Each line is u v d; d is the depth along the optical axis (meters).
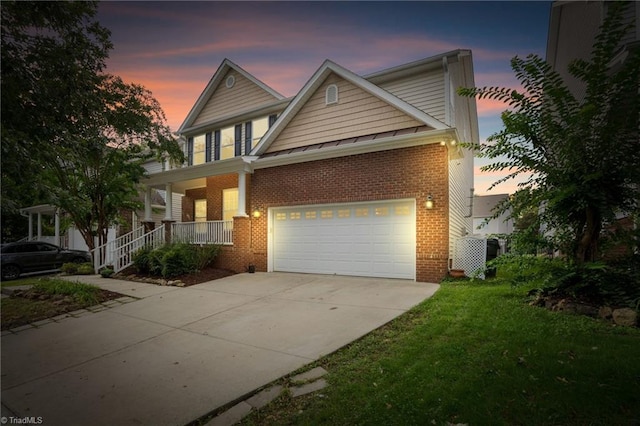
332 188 9.77
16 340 5.25
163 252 10.60
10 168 4.66
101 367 4.04
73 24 5.56
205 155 16.53
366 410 2.71
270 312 6.12
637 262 5.00
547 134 5.27
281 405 3.01
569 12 11.39
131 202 15.95
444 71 10.69
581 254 5.38
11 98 4.91
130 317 6.29
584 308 4.80
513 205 5.95
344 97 10.46
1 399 3.32
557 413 2.49
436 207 8.30
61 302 7.32
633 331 3.99
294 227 10.63
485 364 3.32
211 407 3.01
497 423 2.42
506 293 6.31
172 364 4.02
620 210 5.39
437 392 2.86
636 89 4.64
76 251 15.49
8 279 13.16
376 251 9.16
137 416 2.93
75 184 12.63
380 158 9.05
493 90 5.65
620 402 2.57
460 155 9.25
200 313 6.33
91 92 6.16
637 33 6.85
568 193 4.90
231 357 4.13
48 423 2.88
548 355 3.41
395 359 3.66
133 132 11.33
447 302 5.90
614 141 4.85
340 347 4.25
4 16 4.84
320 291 7.70
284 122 11.38
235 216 11.18
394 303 6.27
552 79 5.23
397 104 9.41
